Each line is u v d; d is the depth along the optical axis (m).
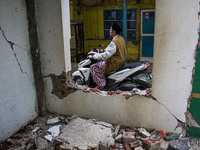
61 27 3.15
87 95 3.38
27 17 3.18
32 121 3.50
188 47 2.60
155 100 2.97
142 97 3.04
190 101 2.79
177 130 2.98
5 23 2.79
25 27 3.16
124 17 6.04
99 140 2.74
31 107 3.46
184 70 2.70
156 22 2.66
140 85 4.01
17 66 3.07
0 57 2.76
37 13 3.20
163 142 2.86
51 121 3.42
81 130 2.96
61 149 2.62
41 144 2.88
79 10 8.94
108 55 3.79
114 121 3.34
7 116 2.98
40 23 3.24
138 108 3.11
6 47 2.84
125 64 4.09
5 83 2.88
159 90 2.90
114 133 2.96
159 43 2.72
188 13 2.48
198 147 2.71
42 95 3.57
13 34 2.94
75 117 3.43
